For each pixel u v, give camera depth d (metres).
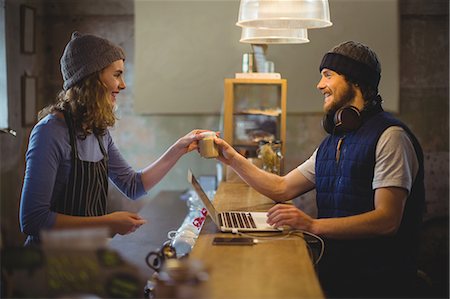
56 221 2.44
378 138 2.67
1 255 1.52
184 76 5.37
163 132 5.45
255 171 3.11
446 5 5.28
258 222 2.65
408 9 5.30
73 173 2.59
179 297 1.51
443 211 5.39
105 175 2.76
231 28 5.31
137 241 3.15
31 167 2.46
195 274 1.54
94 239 1.47
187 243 2.58
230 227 2.53
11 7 4.68
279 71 5.30
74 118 2.60
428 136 5.38
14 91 4.75
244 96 5.25
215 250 2.17
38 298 1.50
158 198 4.89
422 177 2.73
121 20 5.36
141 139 5.46
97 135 2.71
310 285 1.75
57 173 2.57
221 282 1.77
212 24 5.32
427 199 5.40
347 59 2.82
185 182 5.51
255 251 2.16
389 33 5.27
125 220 2.48
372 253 2.71
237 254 2.11
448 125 5.36
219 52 5.34
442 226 5.40
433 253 5.41
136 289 1.51
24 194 2.46
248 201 3.22
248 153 4.09
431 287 3.18
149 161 5.47
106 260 1.50
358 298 2.73
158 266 1.95
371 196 2.68
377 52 5.28
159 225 3.71
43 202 2.45
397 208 2.56
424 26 5.31
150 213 4.19
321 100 5.31
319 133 5.37
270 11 2.85
